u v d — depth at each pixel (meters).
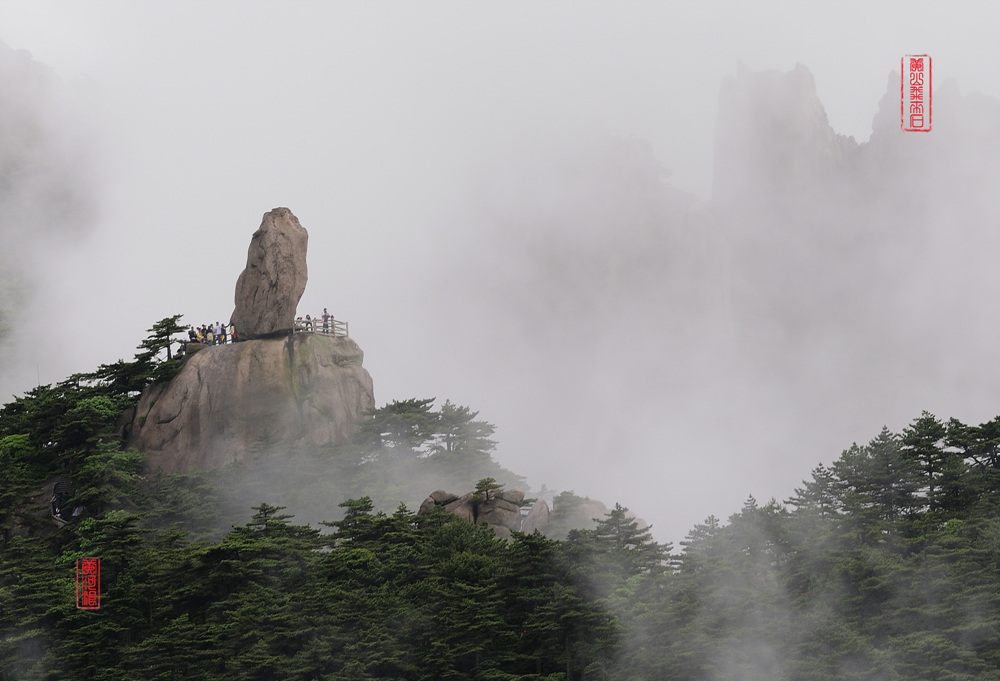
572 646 146.00
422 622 145.75
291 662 142.38
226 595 155.38
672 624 142.75
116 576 159.88
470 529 165.50
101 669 146.12
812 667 134.00
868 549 149.75
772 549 155.50
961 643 136.88
